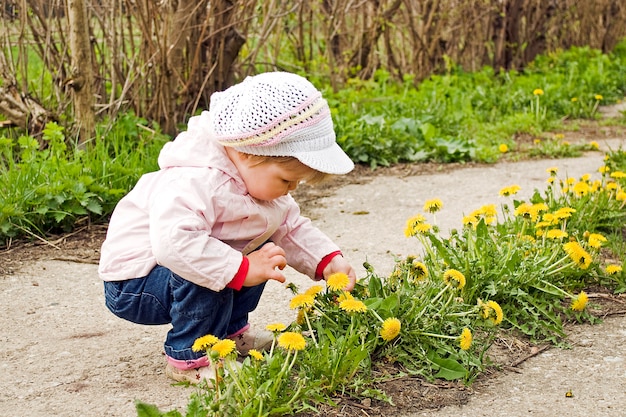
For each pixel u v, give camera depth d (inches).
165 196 91.8
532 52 410.3
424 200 193.9
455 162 238.4
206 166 94.7
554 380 99.9
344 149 231.5
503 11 378.6
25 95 207.6
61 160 177.3
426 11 337.7
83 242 163.5
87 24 205.3
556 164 232.8
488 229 133.0
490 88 338.6
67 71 208.8
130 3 213.2
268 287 134.4
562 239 130.9
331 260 105.2
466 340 94.7
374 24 323.3
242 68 276.8
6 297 132.8
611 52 463.2
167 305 96.3
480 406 93.0
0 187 168.2
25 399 95.9
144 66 215.5
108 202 174.9
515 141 273.6
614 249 144.5
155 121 218.5
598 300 124.8
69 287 137.9
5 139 177.8
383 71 319.3
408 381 97.2
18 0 210.2
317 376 91.6
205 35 230.8
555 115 319.6
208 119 97.0
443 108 282.2
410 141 240.7
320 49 327.0
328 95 282.7
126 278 96.2
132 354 109.3
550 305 116.5
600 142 270.2
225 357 82.5
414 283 108.3
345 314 100.6
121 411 92.0
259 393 83.4
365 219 178.1
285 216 104.6
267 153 92.0
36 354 109.8
